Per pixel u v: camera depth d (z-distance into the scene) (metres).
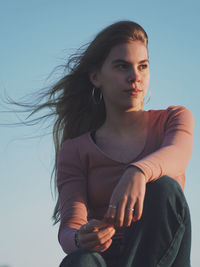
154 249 1.81
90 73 2.72
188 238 1.87
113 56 2.47
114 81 2.45
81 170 2.49
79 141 2.54
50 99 3.00
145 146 2.40
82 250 1.81
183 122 2.31
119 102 2.44
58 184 2.52
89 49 2.67
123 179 1.80
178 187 1.82
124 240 1.86
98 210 2.44
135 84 2.40
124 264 1.81
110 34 2.49
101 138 2.54
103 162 2.42
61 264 1.80
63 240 2.14
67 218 2.33
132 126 2.49
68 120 2.94
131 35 2.44
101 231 1.82
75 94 2.90
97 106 2.84
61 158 2.55
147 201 1.82
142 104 2.55
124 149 2.44
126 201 1.76
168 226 1.80
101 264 1.79
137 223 1.82
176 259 1.89
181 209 1.81
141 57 2.42
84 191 2.45
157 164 1.89
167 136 2.26
